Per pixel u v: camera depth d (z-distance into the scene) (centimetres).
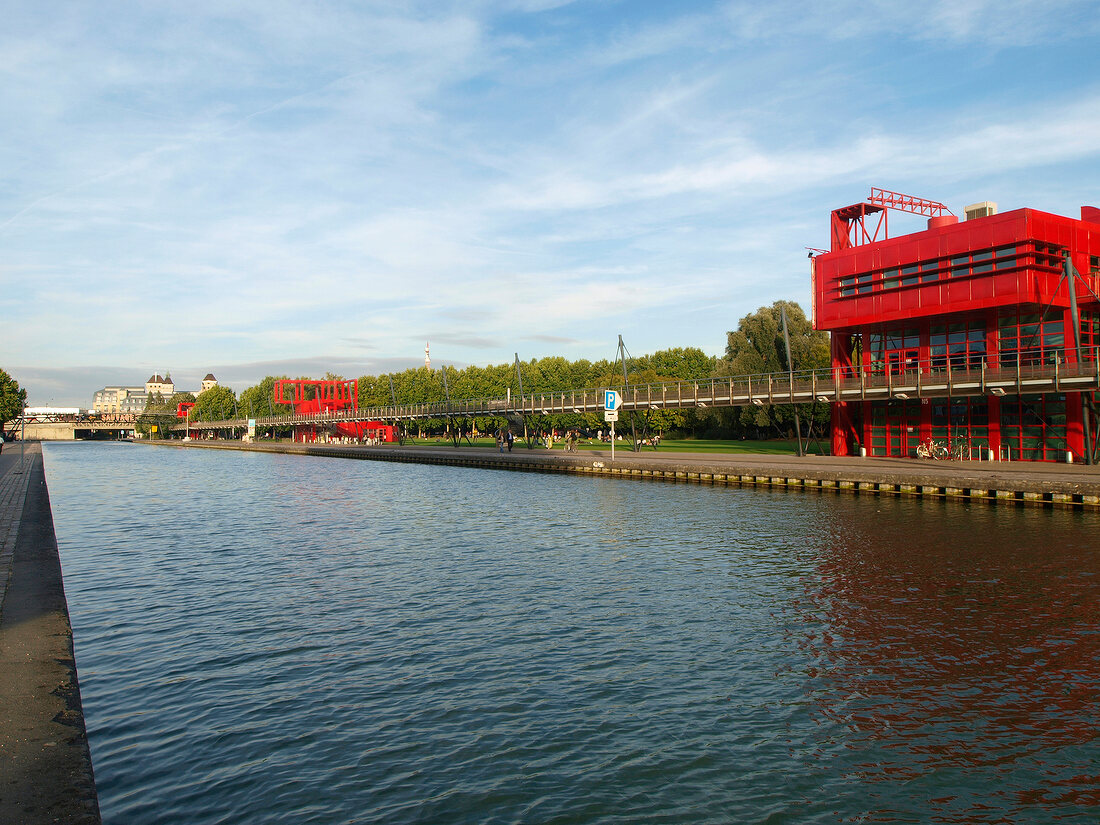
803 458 5372
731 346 8962
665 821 845
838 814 857
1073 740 1023
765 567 2109
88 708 1170
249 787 920
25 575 1405
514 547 2517
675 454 6438
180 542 2752
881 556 2223
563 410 7312
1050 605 1659
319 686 1253
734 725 1088
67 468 8356
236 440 18238
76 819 548
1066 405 4141
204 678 1298
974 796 891
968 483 3453
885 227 5462
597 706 1158
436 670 1321
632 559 2270
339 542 2694
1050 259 4209
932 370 4900
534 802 885
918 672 1275
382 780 938
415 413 10450
